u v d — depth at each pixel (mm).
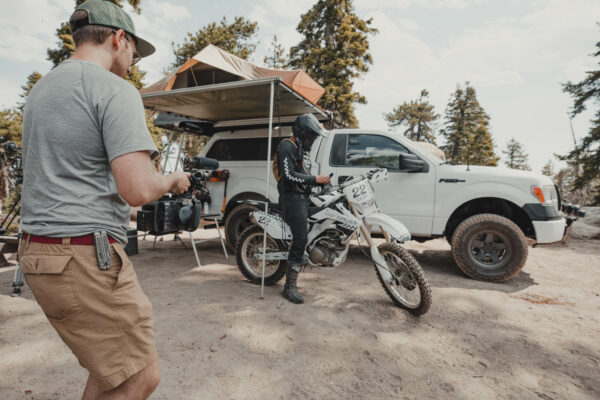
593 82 21406
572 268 4750
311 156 4883
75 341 1046
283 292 3422
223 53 5320
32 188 1035
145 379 1154
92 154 1044
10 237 3977
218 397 1846
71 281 1006
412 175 4375
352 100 18891
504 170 4234
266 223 3359
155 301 3170
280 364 2178
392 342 2498
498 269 3947
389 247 3039
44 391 1859
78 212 1022
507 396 1924
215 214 5188
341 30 18938
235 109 4961
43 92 1050
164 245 5922
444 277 4211
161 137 19094
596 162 20641
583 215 6238
